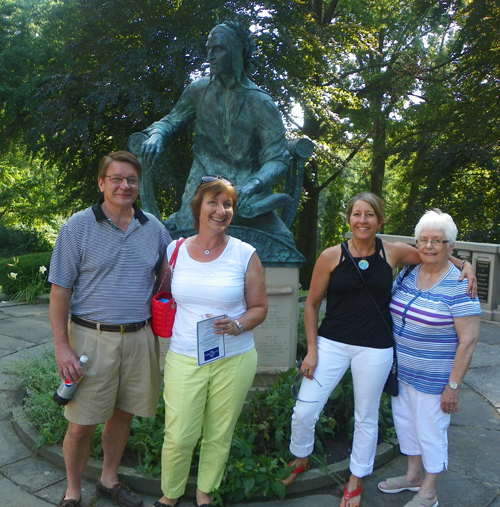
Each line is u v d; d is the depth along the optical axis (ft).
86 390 7.85
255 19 37.81
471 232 48.93
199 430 7.99
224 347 7.80
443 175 51.08
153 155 12.63
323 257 8.71
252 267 7.99
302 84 41.47
